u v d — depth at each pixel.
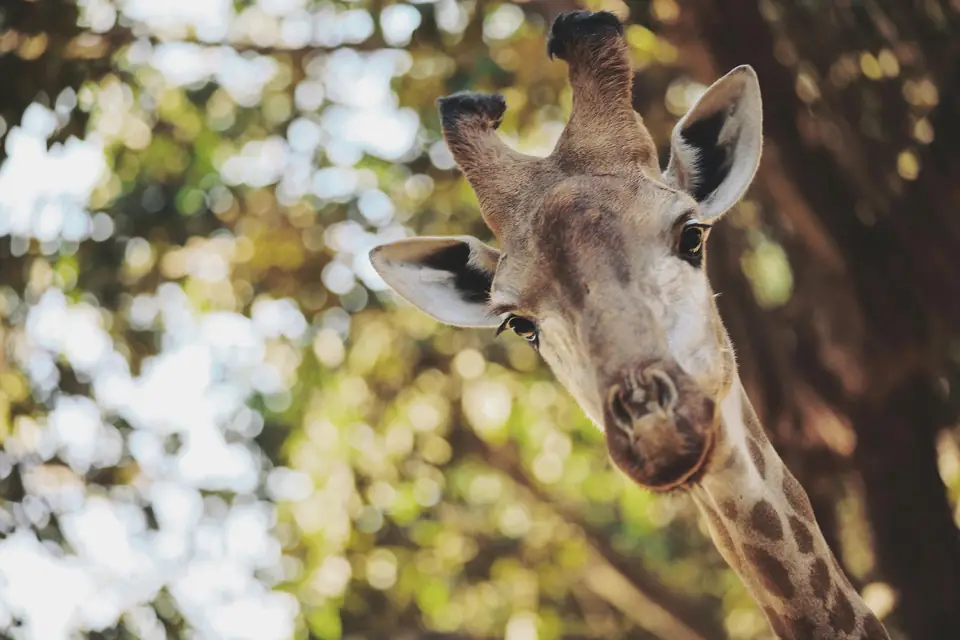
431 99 12.98
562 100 13.32
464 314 6.88
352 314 14.73
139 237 13.52
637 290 5.37
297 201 14.16
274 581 15.15
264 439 15.08
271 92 13.72
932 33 11.34
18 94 11.29
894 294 11.86
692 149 6.48
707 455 5.36
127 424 12.41
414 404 15.55
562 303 5.54
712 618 17.94
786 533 6.06
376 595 16.17
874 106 11.66
